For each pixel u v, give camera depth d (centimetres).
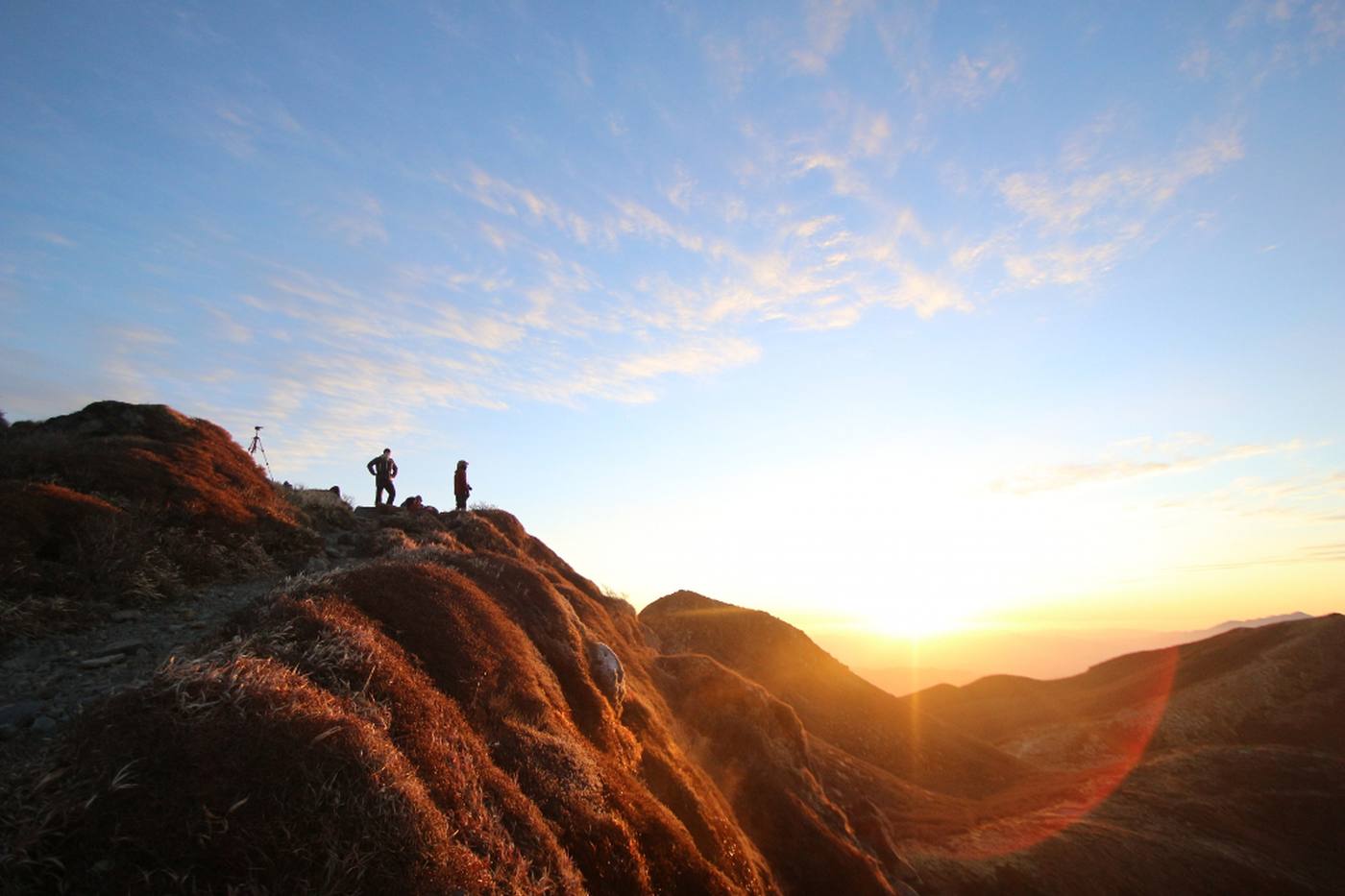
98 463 1995
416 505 3428
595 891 1144
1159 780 5497
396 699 1099
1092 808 4772
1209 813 4800
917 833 3912
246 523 2103
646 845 1411
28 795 683
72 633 1262
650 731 2223
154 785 714
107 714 794
